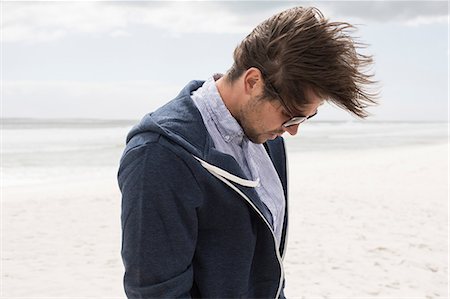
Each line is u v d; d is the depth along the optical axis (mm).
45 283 5777
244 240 1448
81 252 6910
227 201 1394
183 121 1385
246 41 1338
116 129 44125
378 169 15047
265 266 1547
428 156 19266
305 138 37125
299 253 6730
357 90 1243
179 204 1337
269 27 1291
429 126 75688
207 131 1406
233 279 1448
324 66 1211
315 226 8086
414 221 8398
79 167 17281
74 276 6012
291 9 1304
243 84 1349
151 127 1356
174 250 1345
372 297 5348
